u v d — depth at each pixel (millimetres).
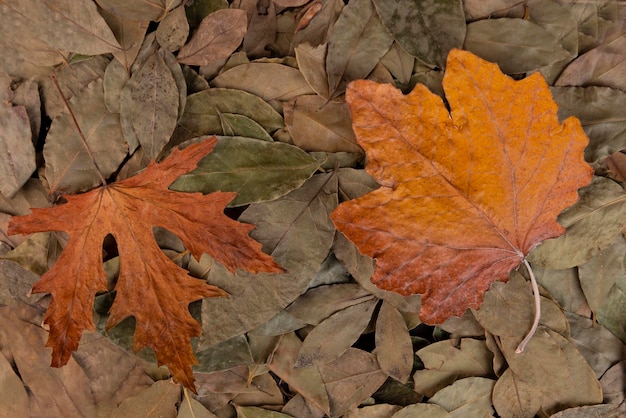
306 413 578
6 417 582
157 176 553
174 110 559
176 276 556
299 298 568
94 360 579
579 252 572
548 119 540
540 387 572
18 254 572
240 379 577
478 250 556
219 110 565
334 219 545
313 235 559
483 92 536
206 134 565
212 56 562
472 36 558
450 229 551
